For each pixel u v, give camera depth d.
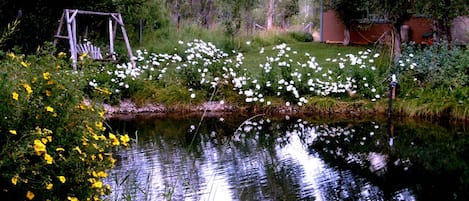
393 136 7.63
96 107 2.70
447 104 8.70
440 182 5.29
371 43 16.70
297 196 4.71
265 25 24.16
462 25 12.67
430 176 5.51
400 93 9.30
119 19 10.36
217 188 4.82
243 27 17.14
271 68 9.64
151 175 5.03
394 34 11.71
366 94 9.41
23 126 2.26
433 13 10.19
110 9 12.73
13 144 2.12
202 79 9.51
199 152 6.33
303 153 6.49
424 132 7.88
